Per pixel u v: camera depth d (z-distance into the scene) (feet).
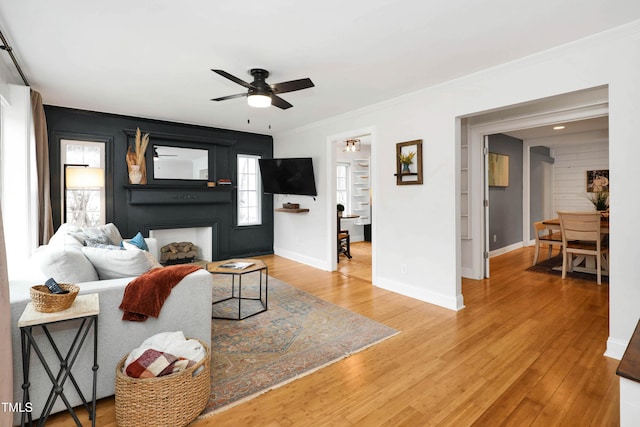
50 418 5.77
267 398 6.38
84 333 5.43
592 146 24.88
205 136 18.39
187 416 5.50
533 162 24.39
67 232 9.69
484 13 6.95
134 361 5.57
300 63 9.48
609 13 6.97
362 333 9.29
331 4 6.59
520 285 14.12
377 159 13.88
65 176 13.00
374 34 7.83
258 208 21.01
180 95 12.57
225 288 13.74
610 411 5.93
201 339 7.10
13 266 10.02
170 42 8.19
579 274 15.83
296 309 11.26
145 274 6.74
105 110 14.84
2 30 7.57
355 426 5.61
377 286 14.07
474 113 10.55
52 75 10.45
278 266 18.01
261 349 8.34
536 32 7.77
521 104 9.53
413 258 12.55
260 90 9.49
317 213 17.71
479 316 10.58
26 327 4.83
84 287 6.03
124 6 6.63
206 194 17.95
